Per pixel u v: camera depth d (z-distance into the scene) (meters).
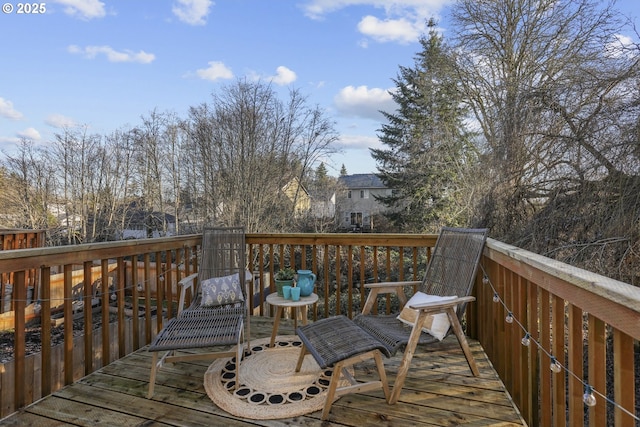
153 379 2.03
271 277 4.56
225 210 12.09
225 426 1.77
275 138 12.40
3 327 4.16
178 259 3.21
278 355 2.61
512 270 1.98
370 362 2.49
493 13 8.36
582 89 3.95
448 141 10.90
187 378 2.26
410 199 13.40
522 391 1.91
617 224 3.40
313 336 2.04
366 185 19.31
